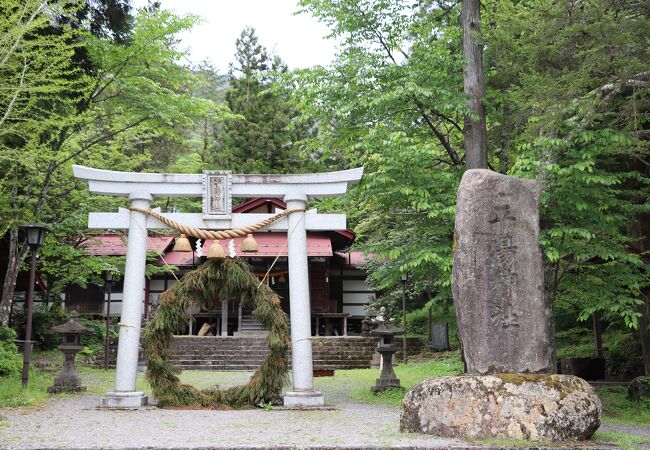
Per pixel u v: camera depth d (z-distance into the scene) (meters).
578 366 16.62
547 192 11.30
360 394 13.57
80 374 17.45
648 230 13.97
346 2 13.96
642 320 14.99
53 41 13.51
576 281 12.39
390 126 14.19
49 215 17.12
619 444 7.23
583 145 11.50
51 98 14.73
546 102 10.36
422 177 12.77
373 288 27.94
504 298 8.34
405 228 14.10
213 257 11.52
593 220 11.59
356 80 13.12
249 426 8.84
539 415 7.35
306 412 10.66
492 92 14.11
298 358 11.50
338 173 12.08
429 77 13.63
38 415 9.87
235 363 20.59
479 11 13.94
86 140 18.39
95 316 27.19
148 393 13.34
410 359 21.92
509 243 8.48
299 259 11.86
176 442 7.36
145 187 11.94
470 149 13.49
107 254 25.80
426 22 15.10
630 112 11.19
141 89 17.34
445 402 7.71
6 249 19.36
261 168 31.97
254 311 11.66
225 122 33.25
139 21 15.52
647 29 9.98
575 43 10.48
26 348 12.61
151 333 11.53
